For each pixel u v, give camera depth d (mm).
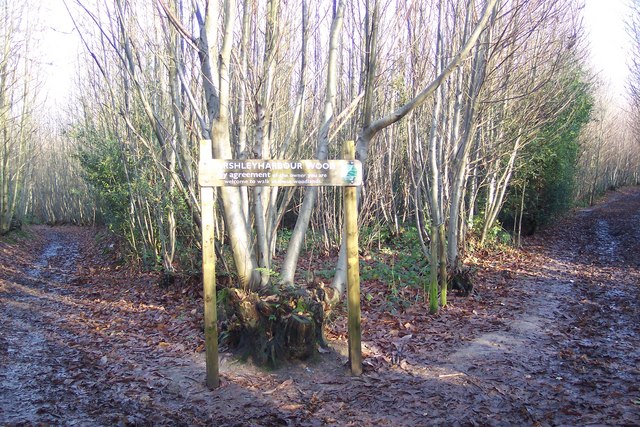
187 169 9109
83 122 25906
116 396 5180
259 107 6828
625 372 5629
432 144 9844
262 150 7008
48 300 10820
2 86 20328
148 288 11562
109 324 8453
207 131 6562
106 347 7070
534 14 10750
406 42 9961
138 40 10344
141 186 12672
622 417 4418
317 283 6750
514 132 12305
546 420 4445
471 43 5891
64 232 34188
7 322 8617
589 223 23656
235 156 7270
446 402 4824
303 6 7504
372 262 13242
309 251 15406
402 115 6227
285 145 7520
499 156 12594
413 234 13672
